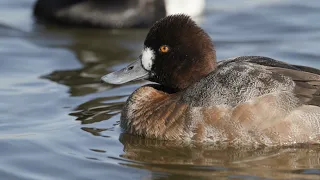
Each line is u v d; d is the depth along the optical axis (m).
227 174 9.71
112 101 13.08
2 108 12.64
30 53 16.48
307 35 17.62
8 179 9.56
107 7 18.91
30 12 20.12
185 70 11.21
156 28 11.34
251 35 17.86
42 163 10.12
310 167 9.98
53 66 15.53
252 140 10.52
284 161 10.19
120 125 11.66
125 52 16.72
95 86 14.05
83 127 11.62
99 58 16.20
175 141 10.81
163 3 19.20
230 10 20.36
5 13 19.94
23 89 13.85
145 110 11.19
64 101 13.05
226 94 10.59
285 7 20.33
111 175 9.67
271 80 10.65
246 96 10.52
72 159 10.25
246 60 11.26
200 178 9.57
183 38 11.18
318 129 10.52
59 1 19.16
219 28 18.61
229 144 10.59
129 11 18.89
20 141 10.98
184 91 11.02
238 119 10.48
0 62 15.73
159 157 10.38
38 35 18.08
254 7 20.52
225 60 11.63
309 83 10.73
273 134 10.48
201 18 19.64
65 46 17.17
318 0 20.83
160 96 11.30
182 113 10.77
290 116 10.48
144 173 9.76
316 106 10.57
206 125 10.59
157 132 10.93
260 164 10.09
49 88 13.91
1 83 14.25
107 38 18.09
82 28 18.89
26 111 12.48
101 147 10.75
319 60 15.38
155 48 11.32
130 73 11.54
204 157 10.37
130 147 10.75
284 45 16.80
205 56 11.19
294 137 10.51
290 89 10.62
